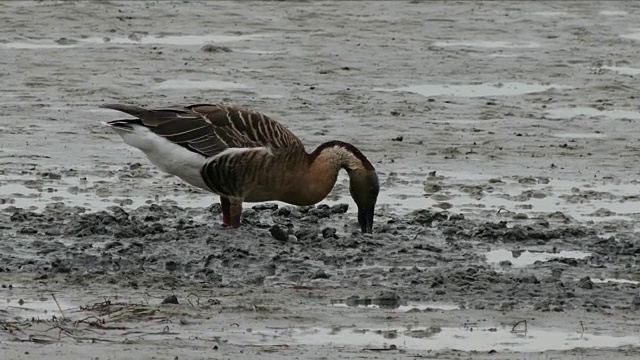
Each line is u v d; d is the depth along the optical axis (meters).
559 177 20.66
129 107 15.73
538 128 24.53
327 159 15.91
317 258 15.02
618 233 16.89
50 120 23.78
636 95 28.08
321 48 32.47
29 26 33.81
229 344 11.37
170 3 38.12
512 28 36.41
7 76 27.70
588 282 14.02
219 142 15.47
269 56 31.16
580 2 40.97
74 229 15.89
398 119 24.92
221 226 16.03
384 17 37.50
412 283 13.95
